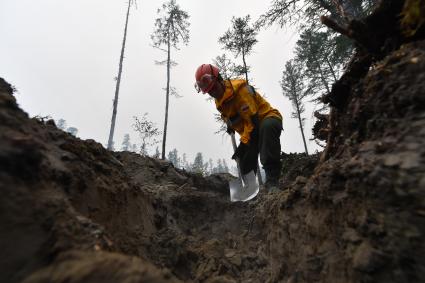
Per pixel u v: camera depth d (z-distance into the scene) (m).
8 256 1.08
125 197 2.85
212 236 4.64
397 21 2.09
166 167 7.20
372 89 1.87
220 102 4.28
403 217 1.25
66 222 1.34
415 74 1.58
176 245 3.01
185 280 2.77
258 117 4.20
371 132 1.77
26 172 1.34
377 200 1.41
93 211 2.10
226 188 7.66
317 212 2.00
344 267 1.54
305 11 8.76
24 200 1.24
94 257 1.15
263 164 4.20
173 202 5.04
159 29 19.34
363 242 1.43
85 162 2.42
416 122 1.45
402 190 1.27
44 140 1.97
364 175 1.53
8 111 1.56
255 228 4.27
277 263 2.57
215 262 3.04
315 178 2.15
